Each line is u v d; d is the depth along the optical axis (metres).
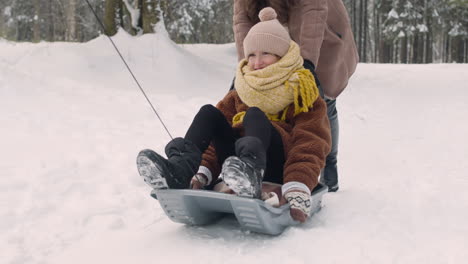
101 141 4.90
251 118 2.33
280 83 2.49
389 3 30.97
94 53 11.09
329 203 2.94
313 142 2.40
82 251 2.37
